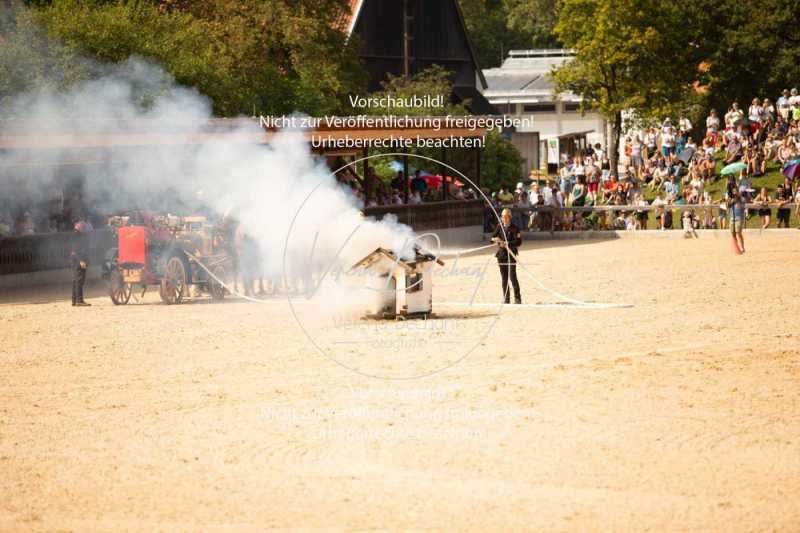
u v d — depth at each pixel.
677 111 108.88
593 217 85.62
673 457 21.50
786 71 114.81
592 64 105.56
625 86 105.06
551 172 123.62
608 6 103.12
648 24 104.00
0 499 19.77
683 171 95.19
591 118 138.62
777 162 91.69
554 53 151.50
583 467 20.95
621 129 113.25
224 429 24.20
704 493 19.41
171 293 45.66
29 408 26.67
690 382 27.92
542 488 19.80
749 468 20.77
